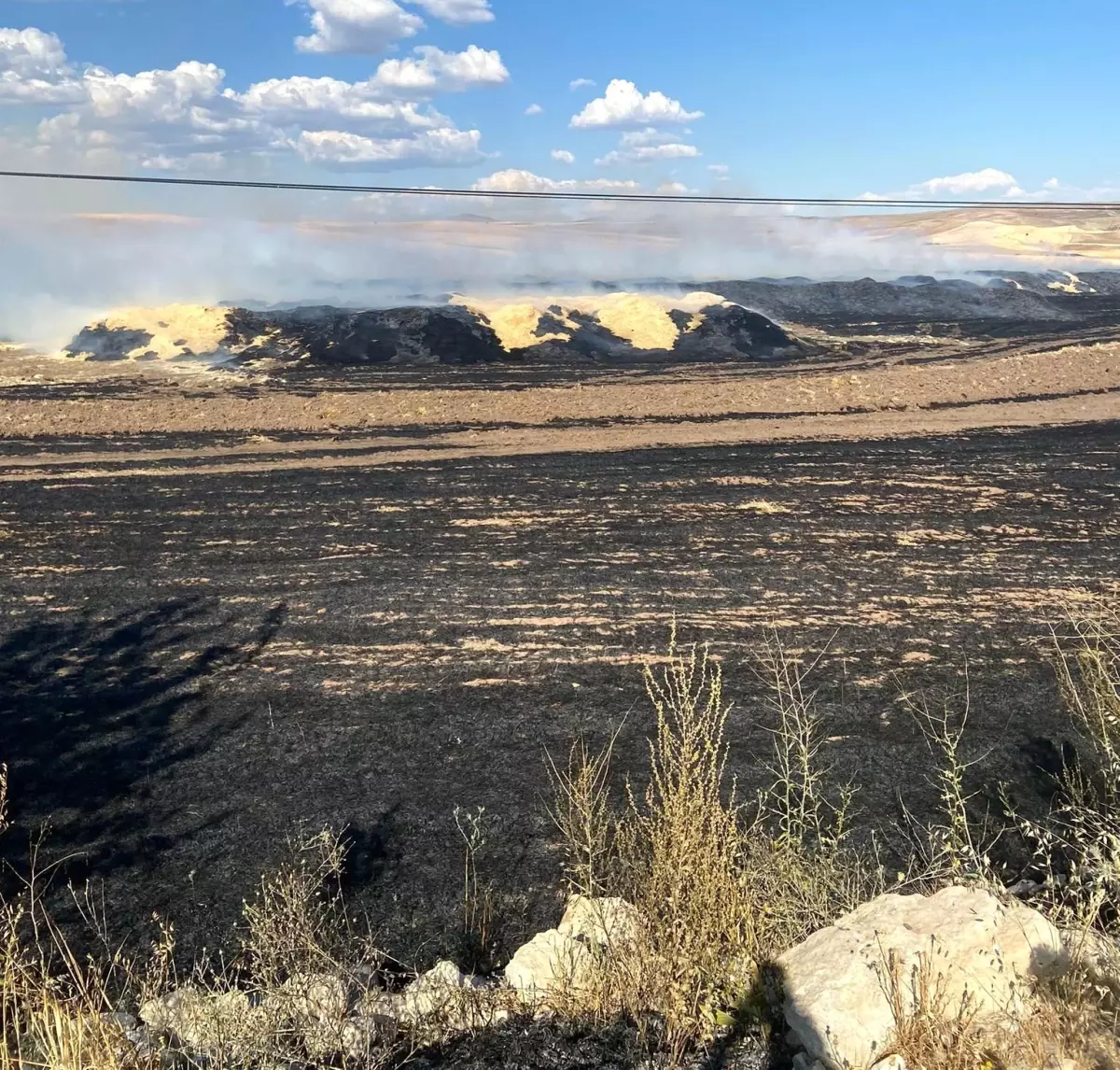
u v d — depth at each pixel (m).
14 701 8.41
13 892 5.86
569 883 5.54
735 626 9.80
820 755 7.33
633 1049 3.76
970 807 6.65
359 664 9.06
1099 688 6.52
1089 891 4.35
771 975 3.82
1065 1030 3.23
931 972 3.48
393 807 6.79
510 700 8.30
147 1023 4.12
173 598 10.73
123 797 6.94
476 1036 4.02
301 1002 4.12
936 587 10.83
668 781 4.41
